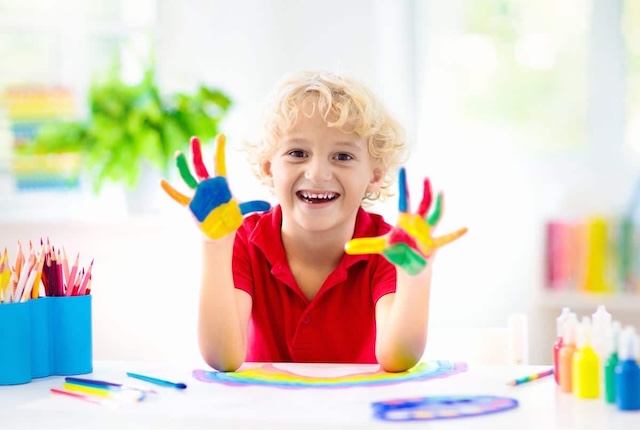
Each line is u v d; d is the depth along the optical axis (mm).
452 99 2969
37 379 1162
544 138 2936
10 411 987
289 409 962
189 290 2508
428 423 898
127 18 2828
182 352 2475
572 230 2621
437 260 2830
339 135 1369
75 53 2830
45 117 2775
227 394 1045
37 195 2785
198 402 1004
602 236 2600
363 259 1432
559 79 2926
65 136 2562
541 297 2635
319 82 1407
